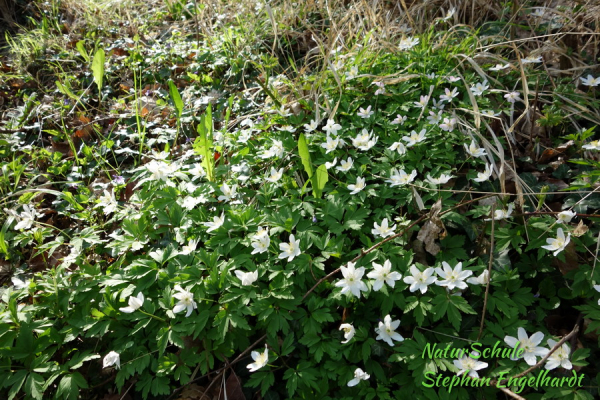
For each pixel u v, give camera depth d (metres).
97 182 0.69
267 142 0.60
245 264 0.45
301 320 0.43
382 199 0.51
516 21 0.80
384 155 0.55
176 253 0.47
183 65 0.93
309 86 0.68
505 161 0.55
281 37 0.91
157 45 0.97
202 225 0.50
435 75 0.64
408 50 0.70
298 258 0.45
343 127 0.60
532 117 0.59
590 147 0.50
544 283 0.45
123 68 0.94
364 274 0.44
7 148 0.76
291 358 0.44
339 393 0.41
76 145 0.78
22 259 0.60
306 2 0.92
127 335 0.44
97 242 0.52
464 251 0.46
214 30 1.01
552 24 0.76
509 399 0.39
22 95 0.91
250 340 0.45
